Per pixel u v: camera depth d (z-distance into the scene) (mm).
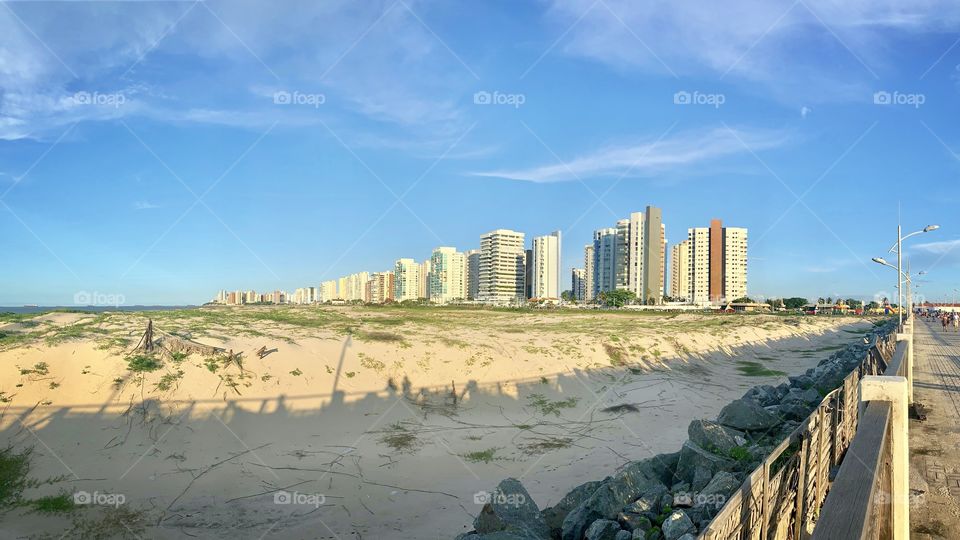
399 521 12000
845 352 27609
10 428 14773
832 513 2906
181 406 17453
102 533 11359
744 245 135250
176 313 37562
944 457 10352
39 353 17812
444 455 16500
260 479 14305
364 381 22219
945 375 20922
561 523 8891
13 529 11406
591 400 23750
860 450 3768
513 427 19703
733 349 42469
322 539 11164
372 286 169625
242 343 23359
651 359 32469
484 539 7652
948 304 137125
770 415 11562
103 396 16859
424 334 30516
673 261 144000
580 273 174375
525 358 27469
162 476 14062
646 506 7691
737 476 7738
